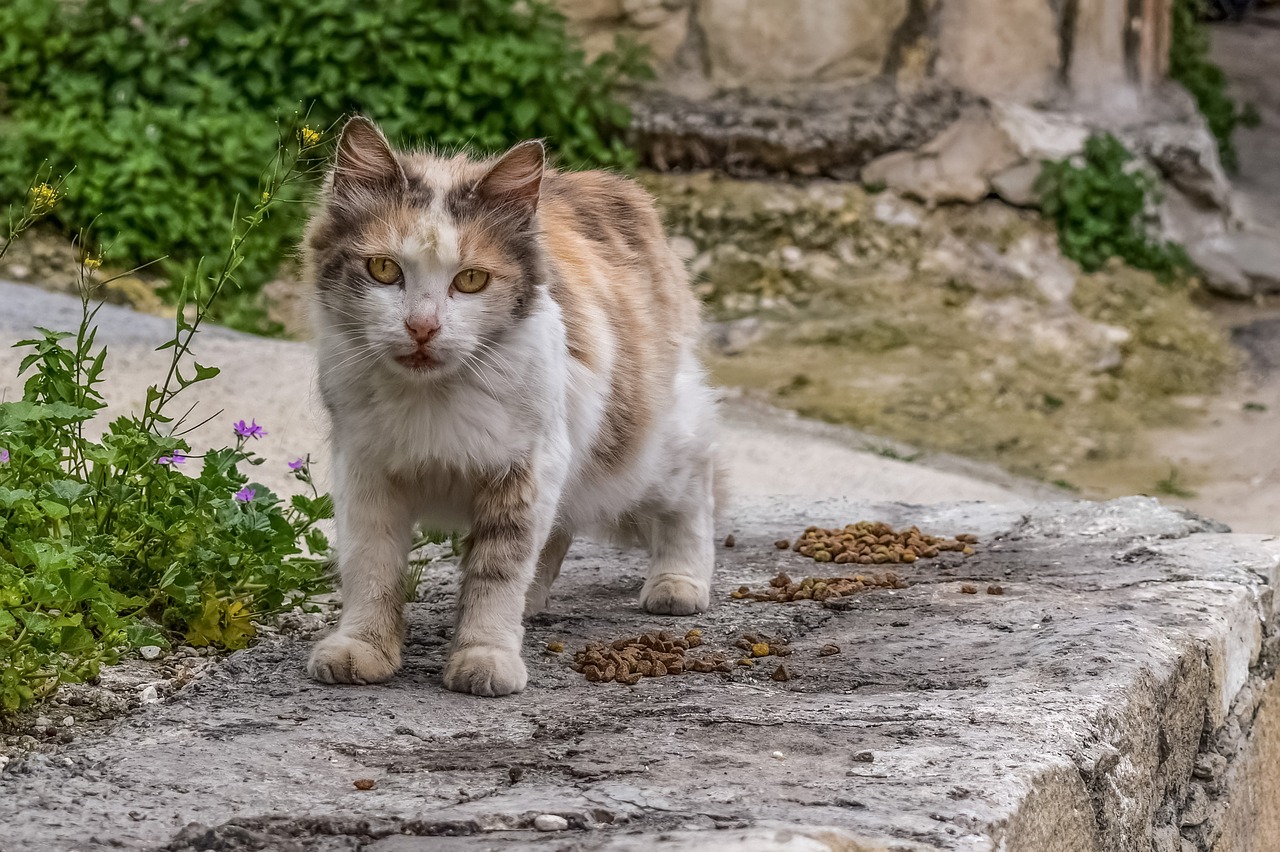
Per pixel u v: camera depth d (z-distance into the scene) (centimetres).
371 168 557
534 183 557
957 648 622
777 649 626
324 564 740
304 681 570
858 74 2156
